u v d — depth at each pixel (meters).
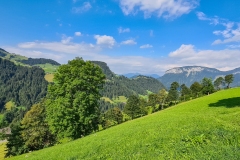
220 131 14.04
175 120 22.12
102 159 12.88
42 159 17.97
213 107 35.47
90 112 41.22
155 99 132.75
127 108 112.81
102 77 44.06
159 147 13.05
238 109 27.34
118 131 24.17
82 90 42.16
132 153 12.77
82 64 43.88
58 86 41.69
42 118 61.75
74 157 14.87
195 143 12.65
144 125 23.66
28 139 61.22
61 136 41.06
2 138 62.34
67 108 38.44
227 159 9.56
